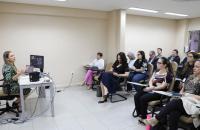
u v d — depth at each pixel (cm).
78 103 404
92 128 288
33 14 503
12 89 317
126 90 478
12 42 490
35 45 517
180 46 766
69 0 445
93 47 600
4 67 329
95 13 579
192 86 258
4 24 476
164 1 439
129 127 292
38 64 392
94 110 364
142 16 675
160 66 319
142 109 299
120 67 443
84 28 578
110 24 596
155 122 243
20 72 340
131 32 661
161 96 286
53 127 290
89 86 538
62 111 356
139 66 495
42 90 436
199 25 709
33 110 360
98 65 550
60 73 559
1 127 289
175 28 776
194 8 519
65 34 552
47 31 527
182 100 228
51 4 493
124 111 359
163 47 752
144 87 324
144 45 697
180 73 379
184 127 226
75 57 576
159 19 721
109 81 412
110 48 604
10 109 340
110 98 435
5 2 461
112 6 514
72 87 558
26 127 290
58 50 548
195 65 256
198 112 213
